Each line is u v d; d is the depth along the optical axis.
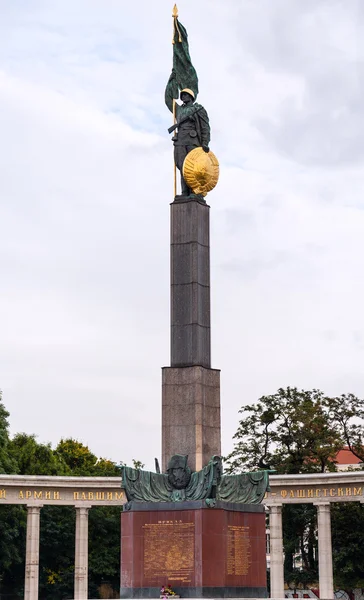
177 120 42.94
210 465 37.12
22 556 84.38
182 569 36.28
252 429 82.75
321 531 66.69
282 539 74.88
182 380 39.47
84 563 68.56
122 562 37.31
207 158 41.75
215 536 36.38
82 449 118.00
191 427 38.84
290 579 82.00
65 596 87.56
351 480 65.38
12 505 79.00
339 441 81.44
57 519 87.19
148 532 37.00
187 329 40.12
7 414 83.25
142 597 36.41
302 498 67.31
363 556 75.56
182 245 41.03
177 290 40.69
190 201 41.28
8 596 85.81
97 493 69.06
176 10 44.28
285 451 82.25
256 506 38.56
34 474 92.12
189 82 43.81
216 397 39.97
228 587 36.44
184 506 36.84
